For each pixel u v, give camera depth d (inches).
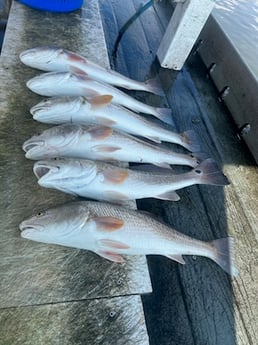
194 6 38.5
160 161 30.4
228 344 24.8
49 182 24.1
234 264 26.0
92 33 42.6
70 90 31.9
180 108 41.4
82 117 29.9
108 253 23.0
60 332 20.6
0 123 29.6
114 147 28.2
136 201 30.3
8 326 20.0
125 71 43.9
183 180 28.6
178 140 33.5
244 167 37.1
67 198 26.2
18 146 28.5
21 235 22.4
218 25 46.3
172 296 26.0
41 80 31.0
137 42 49.0
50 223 21.8
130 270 23.9
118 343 20.9
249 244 30.6
